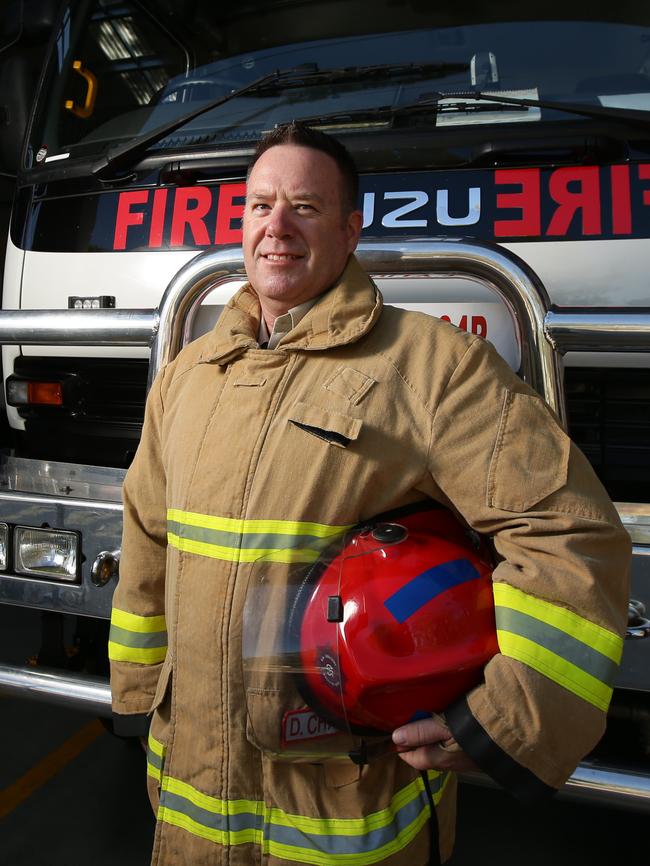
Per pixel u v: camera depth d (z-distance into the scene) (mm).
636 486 2186
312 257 1404
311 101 2598
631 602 1760
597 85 2463
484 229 2189
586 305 2117
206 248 2365
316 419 1249
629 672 1766
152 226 2434
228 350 1383
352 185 1473
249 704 1226
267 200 1420
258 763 1271
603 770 1745
